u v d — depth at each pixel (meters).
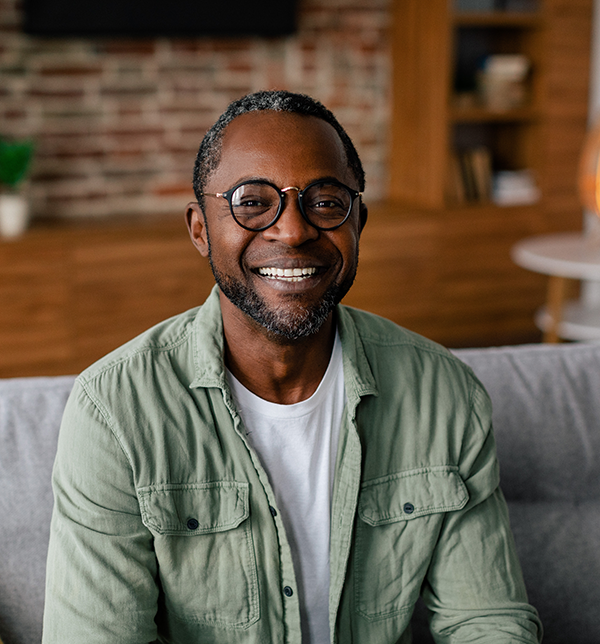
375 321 1.14
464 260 3.85
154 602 0.93
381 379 1.06
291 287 0.92
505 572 1.04
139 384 0.96
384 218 3.66
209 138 0.95
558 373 1.40
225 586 0.95
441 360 1.10
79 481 0.92
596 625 1.31
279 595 0.98
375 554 1.02
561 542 1.31
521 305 3.99
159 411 0.95
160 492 0.93
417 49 3.76
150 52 3.57
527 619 1.01
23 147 3.19
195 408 0.97
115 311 3.33
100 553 0.90
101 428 0.92
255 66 3.77
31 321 3.21
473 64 4.02
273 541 0.97
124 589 0.89
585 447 1.35
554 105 3.87
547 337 3.24
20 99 3.41
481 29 3.99
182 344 1.02
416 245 3.74
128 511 0.92
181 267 3.39
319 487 1.01
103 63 3.51
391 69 3.99
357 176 0.99
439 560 1.05
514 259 3.94
